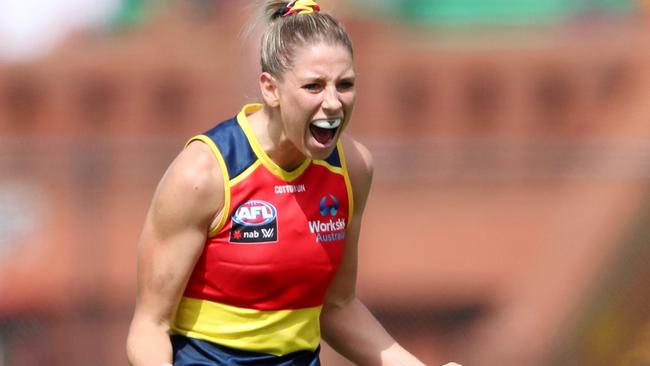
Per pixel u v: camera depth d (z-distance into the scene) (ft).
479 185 113.50
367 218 115.03
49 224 101.50
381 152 100.94
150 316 37.29
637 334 99.81
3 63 136.26
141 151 100.32
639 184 104.88
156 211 36.42
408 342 105.70
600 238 107.45
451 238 114.42
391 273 114.11
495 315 110.83
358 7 145.69
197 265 37.29
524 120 137.39
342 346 41.68
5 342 98.48
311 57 34.68
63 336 100.01
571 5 147.84
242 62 133.49
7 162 100.01
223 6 144.66
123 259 101.81
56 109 136.46
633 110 133.39
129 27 143.74
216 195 36.11
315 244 37.24
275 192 36.65
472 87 138.62
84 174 100.32
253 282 36.91
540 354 103.55
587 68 138.00
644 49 138.62
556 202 112.57
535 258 111.86
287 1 36.70
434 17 147.02
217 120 137.80
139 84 138.31
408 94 137.80
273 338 37.91
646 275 102.63
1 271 102.53
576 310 104.99
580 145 103.30
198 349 37.93
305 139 35.68
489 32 144.87
